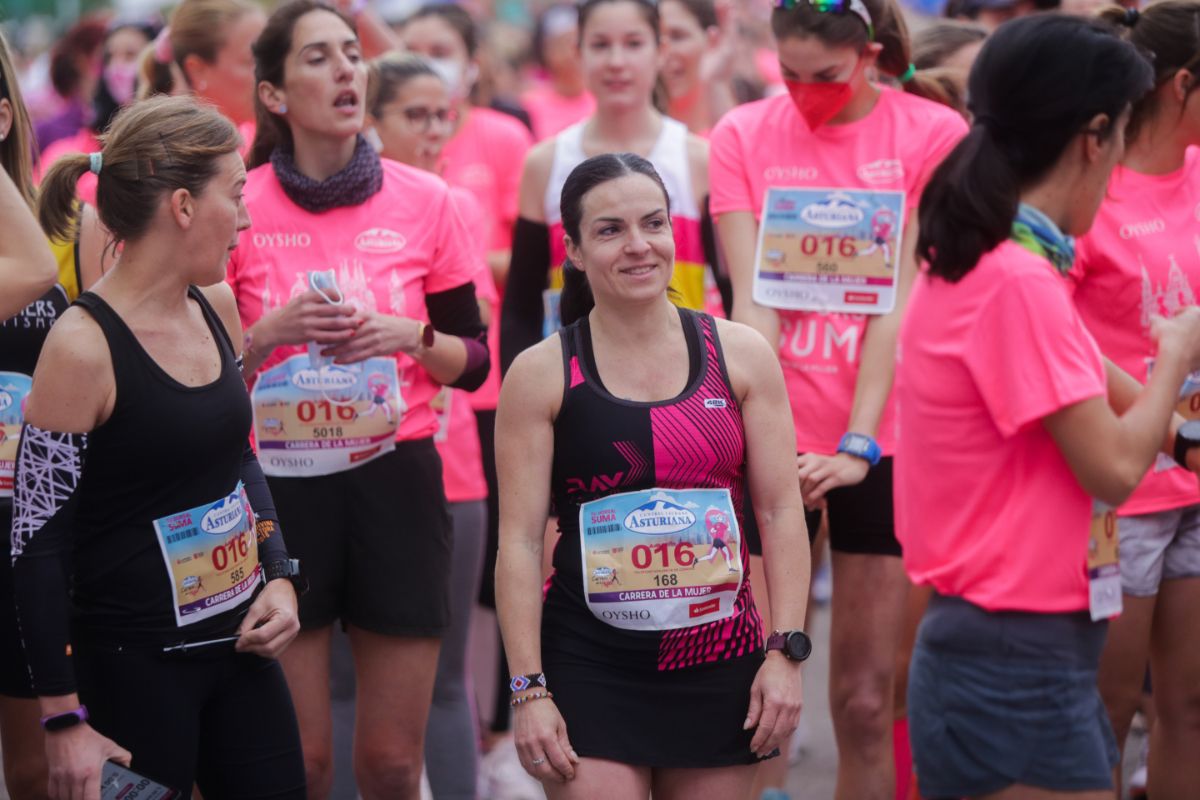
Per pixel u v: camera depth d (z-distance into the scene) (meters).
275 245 4.80
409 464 4.86
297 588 4.08
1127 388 4.14
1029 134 3.76
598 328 3.77
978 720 3.83
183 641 3.73
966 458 3.85
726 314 5.80
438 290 5.01
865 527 5.25
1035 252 3.75
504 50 14.32
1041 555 3.75
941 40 6.28
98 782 3.56
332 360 4.69
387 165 5.02
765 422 3.79
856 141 5.34
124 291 3.67
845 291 5.32
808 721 7.12
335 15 4.81
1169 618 4.80
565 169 6.02
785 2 5.17
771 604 3.78
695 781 3.74
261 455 4.74
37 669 3.53
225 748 3.92
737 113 5.61
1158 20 4.67
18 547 3.55
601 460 3.66
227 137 3.71
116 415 3.58
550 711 3.64
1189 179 4.80
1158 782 4.84
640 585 3.65
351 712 5.62
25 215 3.84
